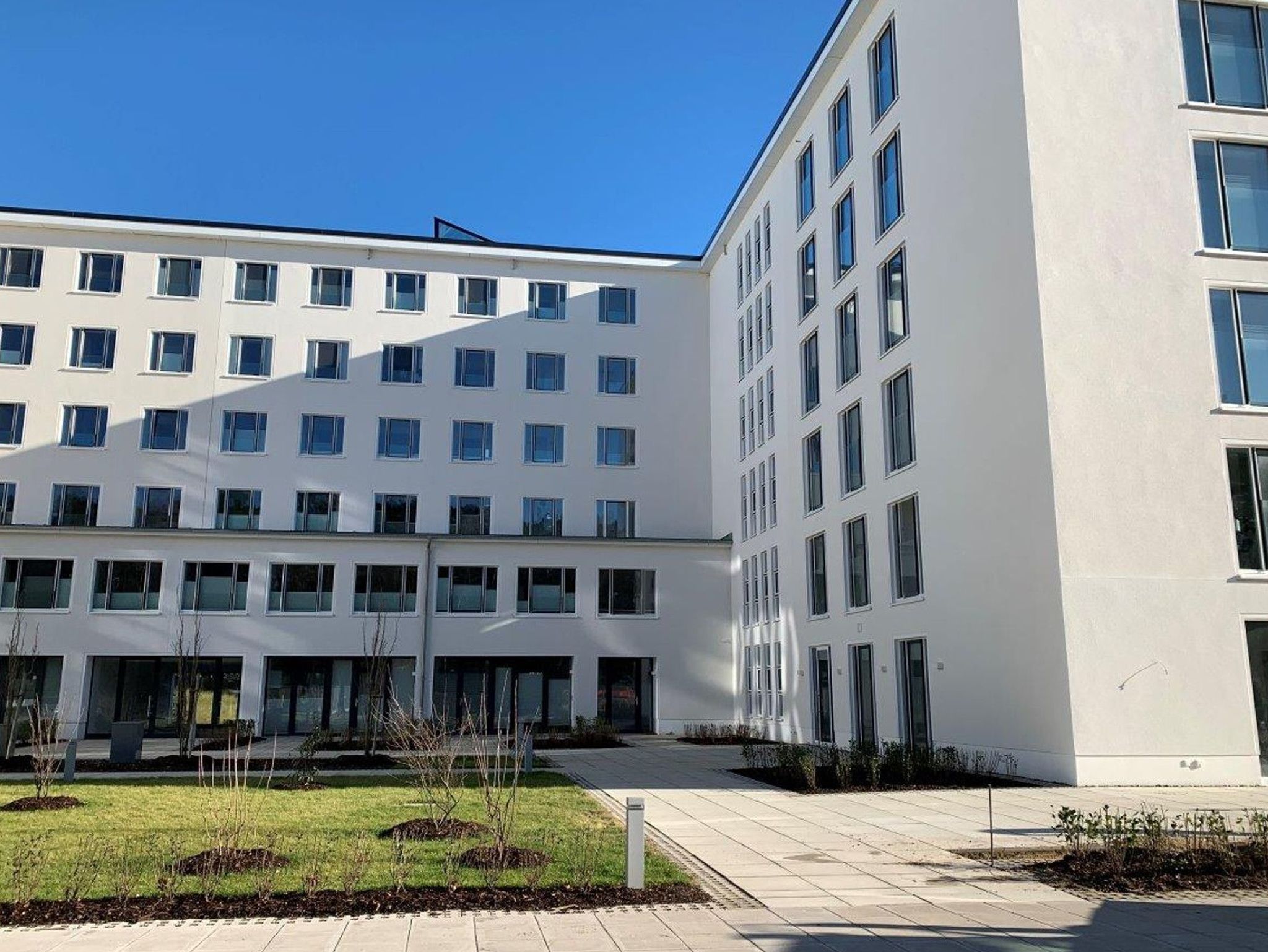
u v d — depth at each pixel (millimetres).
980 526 19516
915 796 15906
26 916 7945
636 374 40031
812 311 28953
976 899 8805
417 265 39250
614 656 35562
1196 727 16891
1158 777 16625
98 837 11695
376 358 38219
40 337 36500
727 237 38312
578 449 39000
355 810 13883
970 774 18297
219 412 36844
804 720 28219
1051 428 17547
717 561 36656
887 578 23344
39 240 37188
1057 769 16906
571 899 8617
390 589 34906
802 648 28547
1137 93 19234
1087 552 17203
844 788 16984
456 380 38688
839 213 27703
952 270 21031
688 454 39750
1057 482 17344
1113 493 17500
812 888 9258
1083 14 19422
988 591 19141
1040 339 17922
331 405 37562
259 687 33500
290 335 37812
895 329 23797
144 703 33781
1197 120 19328
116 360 36719
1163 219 18797
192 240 37969
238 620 33719
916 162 22812
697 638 36031
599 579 36094
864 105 25781
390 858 10117
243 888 8789
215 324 37438
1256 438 18203
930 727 21094
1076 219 18469
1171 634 17156
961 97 21047
